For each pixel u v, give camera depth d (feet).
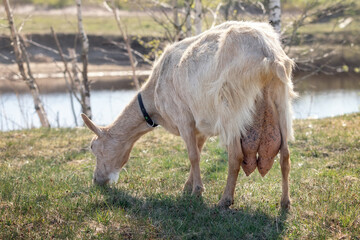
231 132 13.76
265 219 13.84
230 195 14.57
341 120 28.22
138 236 12.75
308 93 55.62
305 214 13.97
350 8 42.91
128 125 18.15
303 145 22.99
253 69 13.11
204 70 14.46
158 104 16.98
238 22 15.35
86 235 13.05
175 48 16.76
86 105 41.57
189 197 15.69
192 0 37.83
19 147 25.77
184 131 16.01
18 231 13.26
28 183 18.07
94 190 17.01
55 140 27.37
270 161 13.99
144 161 21.76
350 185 16.16
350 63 64.69
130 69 65.62
